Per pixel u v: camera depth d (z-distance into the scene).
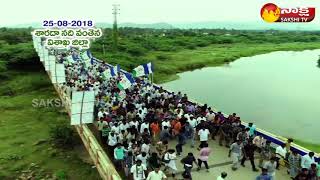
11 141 22.84
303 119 29.58
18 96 37.25
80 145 21.75
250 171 14.92
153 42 88.31
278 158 15.16
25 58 47.59
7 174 18.17
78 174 17.91
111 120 17.53
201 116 18.31
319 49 114.62
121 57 59.81
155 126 17.16
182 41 98.81
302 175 12.88
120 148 14.55
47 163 19.44
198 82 48.88
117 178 12.24
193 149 17.20
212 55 78.25
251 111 32.41
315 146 22.77
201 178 14.20
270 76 55.75
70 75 31.83
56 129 22.64
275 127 27.27
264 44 120.44
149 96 22.45
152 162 13.85
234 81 50.31
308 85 47.44
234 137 16.78
